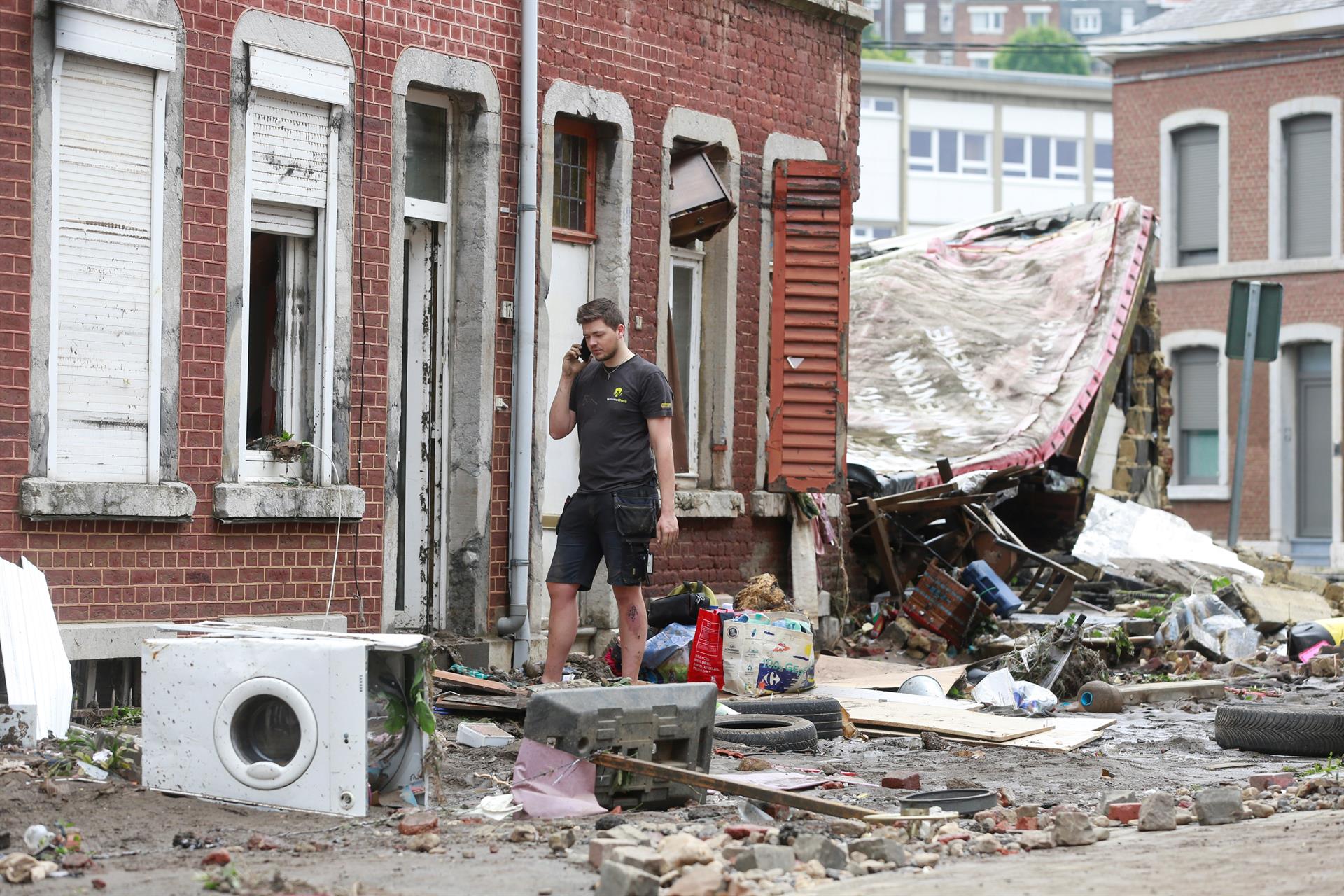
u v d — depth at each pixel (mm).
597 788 8656
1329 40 44000
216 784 8523
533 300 15719
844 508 19891
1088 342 26734
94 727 11336
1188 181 46344
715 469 18656
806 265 19250
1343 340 44000
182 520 12719
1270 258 44969
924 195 78188
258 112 13453
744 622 14273
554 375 16562
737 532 18766
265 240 13812
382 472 14398
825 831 8102
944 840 7887
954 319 27438
